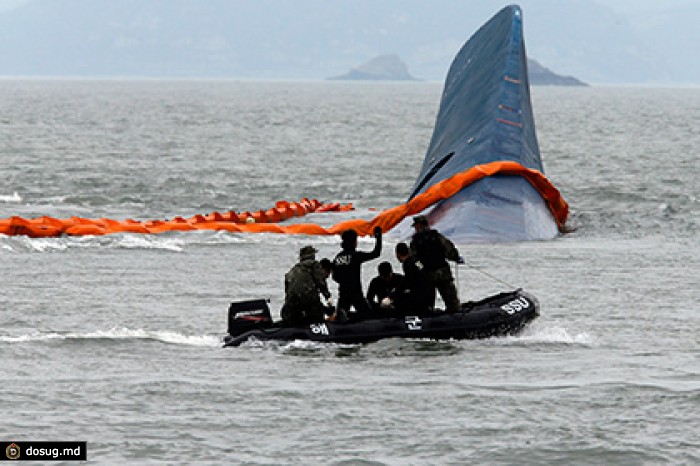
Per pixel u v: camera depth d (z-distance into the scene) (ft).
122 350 198.80
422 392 169.68
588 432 149.59
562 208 394.52
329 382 175.73
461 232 357.20
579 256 327.26
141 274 291.79
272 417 156.46
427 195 377.30
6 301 250.16
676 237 375.86
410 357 193.06
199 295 262.88
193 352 197.57
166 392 168.86
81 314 237.04
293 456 140.67
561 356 196.44
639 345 206.90
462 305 214.48
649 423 153.38
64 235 351.25
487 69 445.37
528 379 178.19
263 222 415.85
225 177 617.21
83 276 287.07
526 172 382.01
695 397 165.89
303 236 366.22
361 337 201.98
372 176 638.94
